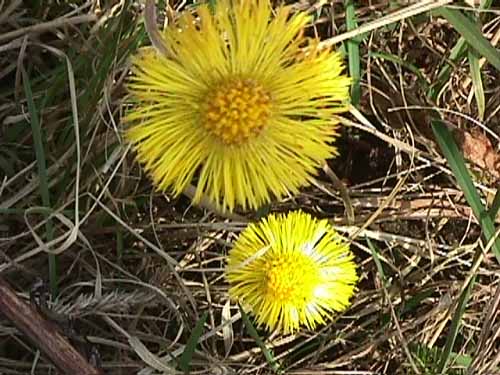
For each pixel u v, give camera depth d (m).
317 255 0.09
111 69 0.11
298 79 0.08
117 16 0.11
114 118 0.11
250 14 0.08
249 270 0.09
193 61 0.08
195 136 0.08
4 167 0.11
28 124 0.11
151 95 0.08
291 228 0.09
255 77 0.08
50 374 0.11
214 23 0.08
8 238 0.11
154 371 0.11
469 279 0.11
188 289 0.11
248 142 0.08
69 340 0.10
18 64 0.11
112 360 0.11
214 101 0.08
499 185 0.11
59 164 0.11
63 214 0.11
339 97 0.08
